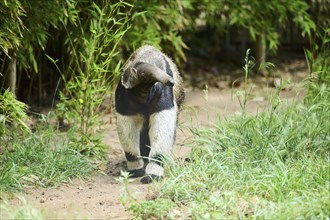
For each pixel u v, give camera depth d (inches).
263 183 316.8
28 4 423.5
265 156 360.5
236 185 322.3
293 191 308.0
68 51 514.0
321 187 303.9
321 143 383.9
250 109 545.3
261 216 280.2
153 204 293.0
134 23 523.2
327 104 415.2
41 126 436.5
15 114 377.1
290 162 354.6
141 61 350.0
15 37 392.8
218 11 626.8
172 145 360.8
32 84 547.8
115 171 388.8
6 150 378.9
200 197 307.4
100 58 477.4
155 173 355.6
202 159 354.0
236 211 288.8
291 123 392.8
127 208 305.6
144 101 356.2
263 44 649.0
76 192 343.6
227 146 381.4
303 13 621.6
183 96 404.5
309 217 278.4
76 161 374.6
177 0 553.3
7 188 331.9
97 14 472.7
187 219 289.3
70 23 485.7
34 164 369.4
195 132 396.8
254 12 626.8
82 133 401.7
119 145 446.3
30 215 277.0
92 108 418.6
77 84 413.4
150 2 529.3
